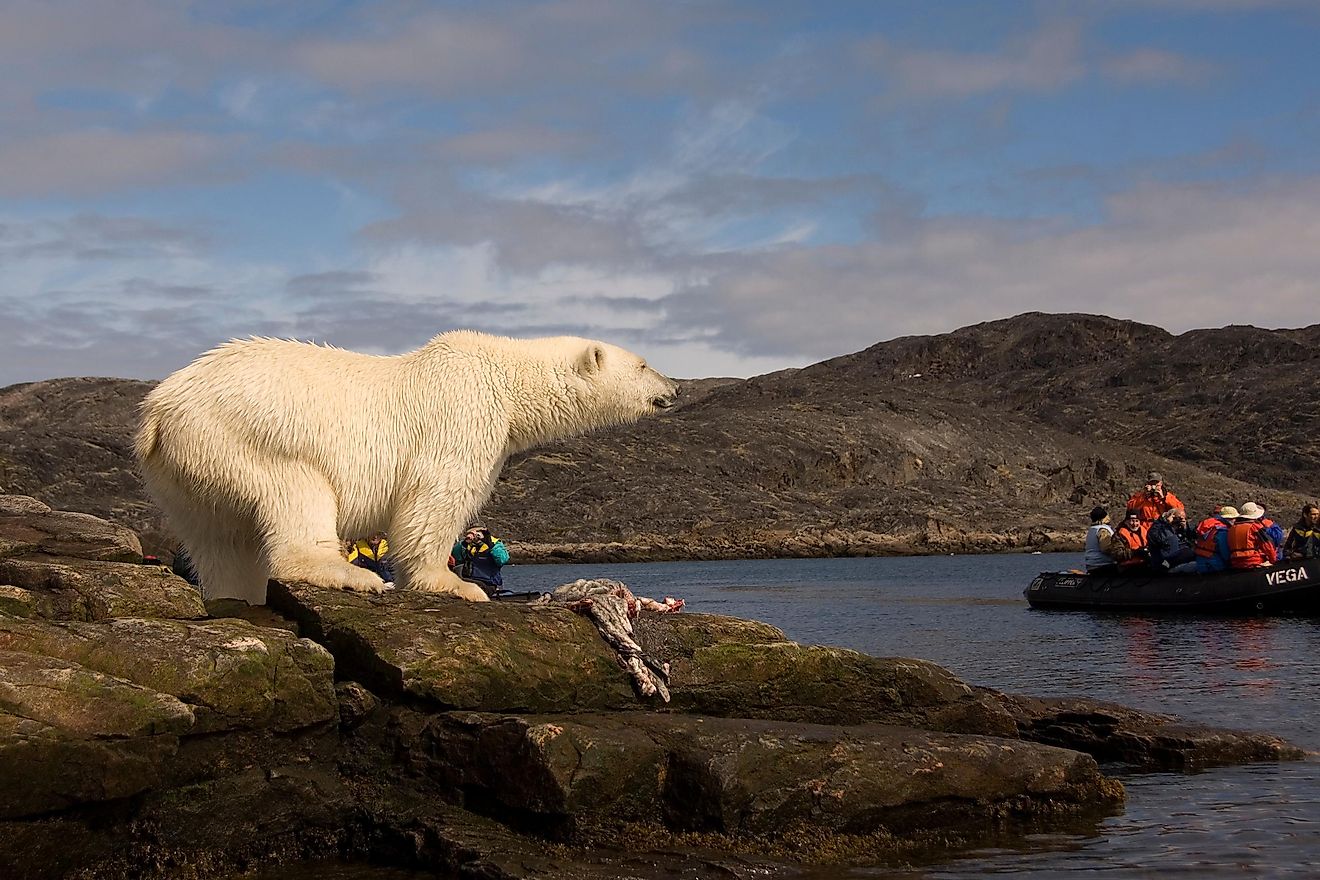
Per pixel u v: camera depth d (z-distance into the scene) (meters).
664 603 9.31
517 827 7.21
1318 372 178.62
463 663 7.66
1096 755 10.20
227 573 8.54
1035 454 117.81
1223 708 12.27
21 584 7.79
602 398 9.12
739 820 7.19
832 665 8.87
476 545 13.57
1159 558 24.06
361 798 7.47
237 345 8.23
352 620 7.81
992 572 55.12
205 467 7.92
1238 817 8.19
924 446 111.44
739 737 7.43
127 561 9.34
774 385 164.75
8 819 5.96
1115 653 17.27
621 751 7.18
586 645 8.29
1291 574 21.98
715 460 99.50
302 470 8.05
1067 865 7.12
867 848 7.38
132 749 6.28
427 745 7.46
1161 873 6.95
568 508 88.44
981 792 7.91
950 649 18.45
